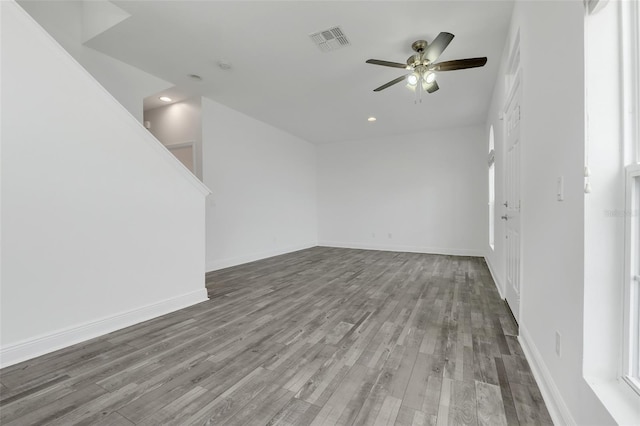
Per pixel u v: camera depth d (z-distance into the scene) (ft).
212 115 14.67
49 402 4.66
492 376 5.32
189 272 9.49
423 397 4.74
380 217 21.44
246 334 7.23
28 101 6.05
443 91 12.97
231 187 15.85
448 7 7.62
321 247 22.90
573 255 3.70
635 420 2.72
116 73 10.68
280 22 8.37
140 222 8.13
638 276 3.07
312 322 7.97
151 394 4.87
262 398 4.75
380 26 8.45
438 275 13.33
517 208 7.57
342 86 12.65
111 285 7.47
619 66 3.21
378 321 8.00
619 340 3.26
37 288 6.20
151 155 8.39
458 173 18.92
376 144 21.50
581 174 3.45
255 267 15.39
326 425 4.14
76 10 9.84
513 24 7.65
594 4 3.22
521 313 6.72
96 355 6.19
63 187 6.59
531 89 5.82
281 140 19.83
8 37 5.79
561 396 4.10
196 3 7.66
